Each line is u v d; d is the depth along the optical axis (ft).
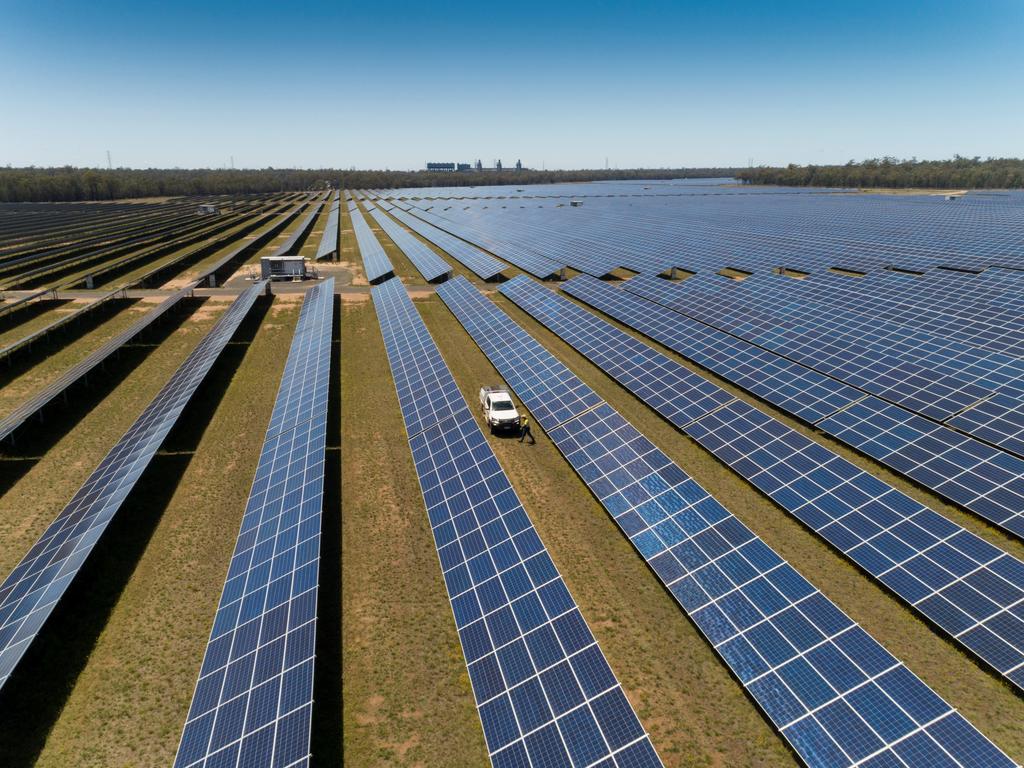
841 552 80.28
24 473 108.17
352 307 224.94
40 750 58.44
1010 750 56.03
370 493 101.24
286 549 77.82
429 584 80.23
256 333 190.80
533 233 389.80
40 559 79.46
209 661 64.28
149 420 117.29
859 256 249.96
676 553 78.54
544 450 115.03
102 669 67.51
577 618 63.52
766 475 97.55
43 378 153.99
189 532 91.30
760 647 63.26
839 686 56.90
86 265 305.12
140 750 58.49
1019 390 112.57
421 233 433.89
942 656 66.39
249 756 51.96
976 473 91.71
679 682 64.85
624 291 221.87
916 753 50.21
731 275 254.06
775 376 135.13
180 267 299.58
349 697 63.98
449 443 105.29
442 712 62.13
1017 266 211.20
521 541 76.33
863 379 130.62
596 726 53.57
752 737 58.39
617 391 143.23
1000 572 68.64
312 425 109.40
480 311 194.70
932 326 152.87
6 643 64.18
